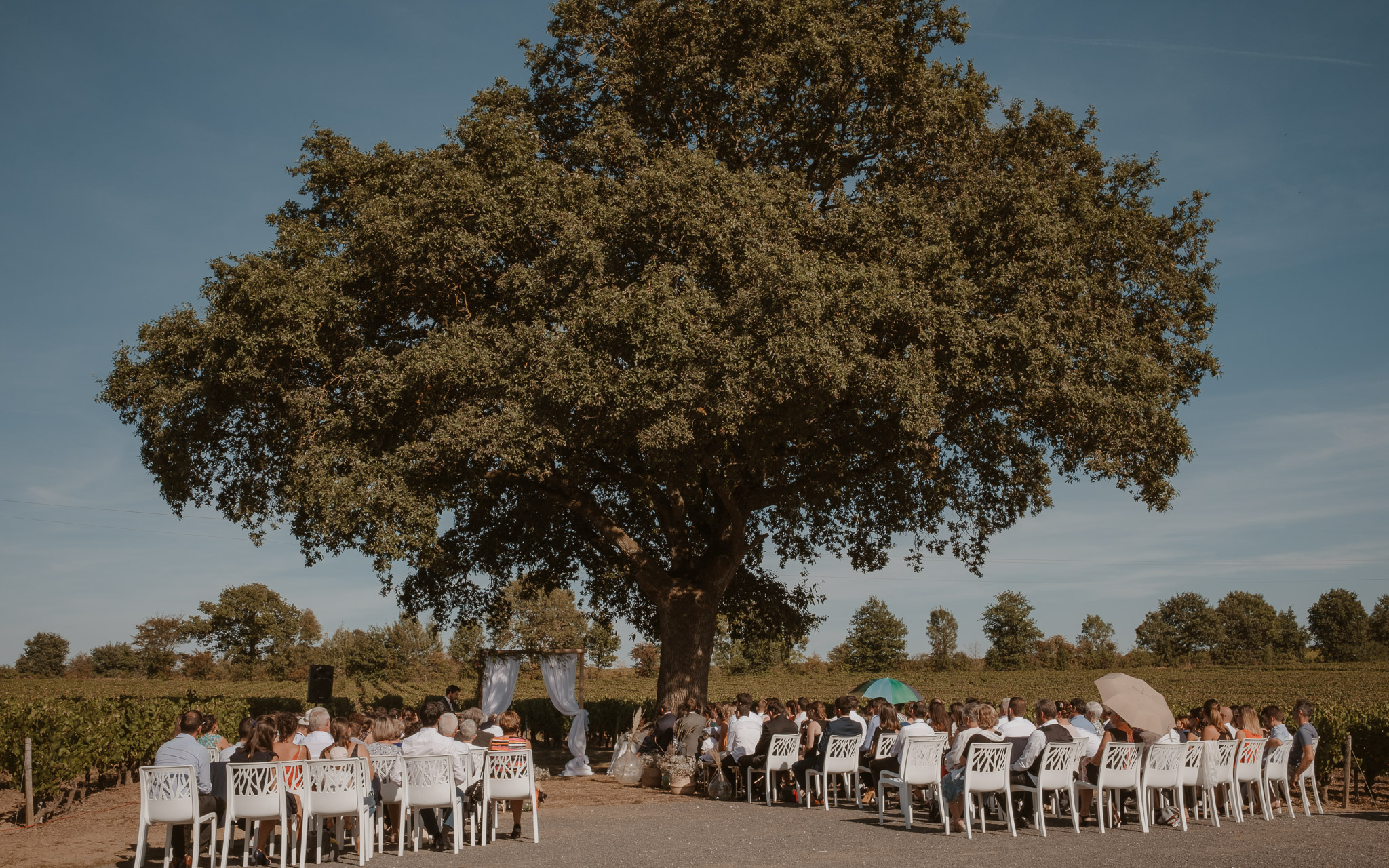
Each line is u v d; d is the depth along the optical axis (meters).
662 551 24.09
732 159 19.17
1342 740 14.23
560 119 20.00
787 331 14.34
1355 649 109.88
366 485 16.05
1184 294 18.86
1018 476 18.97
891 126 18.88
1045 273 16.12
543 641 66.12
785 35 18.05
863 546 22.59
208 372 16.94
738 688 58.03
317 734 9.75
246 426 18.81
